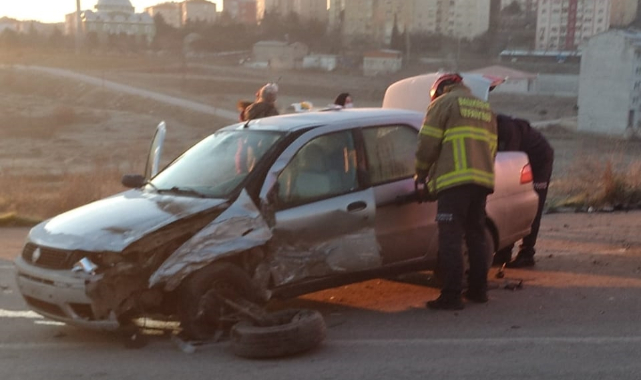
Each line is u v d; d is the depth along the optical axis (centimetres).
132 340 545
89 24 16362
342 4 14988
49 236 544
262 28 15650
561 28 12138
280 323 528
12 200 1280
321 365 500
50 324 604
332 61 11531
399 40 12325
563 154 3697
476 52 12056
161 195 595
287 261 572
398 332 578
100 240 520
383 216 623
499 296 684
